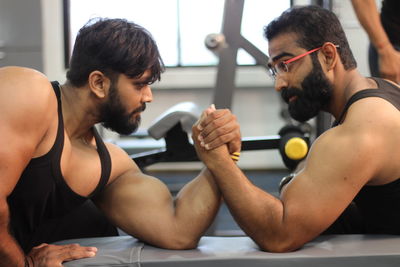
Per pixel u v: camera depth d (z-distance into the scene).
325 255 1.08
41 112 1.11
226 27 2.88
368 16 1.96
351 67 1.29
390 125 1.14
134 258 1.11
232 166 1.20
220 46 2.88
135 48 1.21
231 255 1.12
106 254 1.15
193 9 4.65
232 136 1.21
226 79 2.89
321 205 1.13
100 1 4.65
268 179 4.20
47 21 4.60
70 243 1.30
